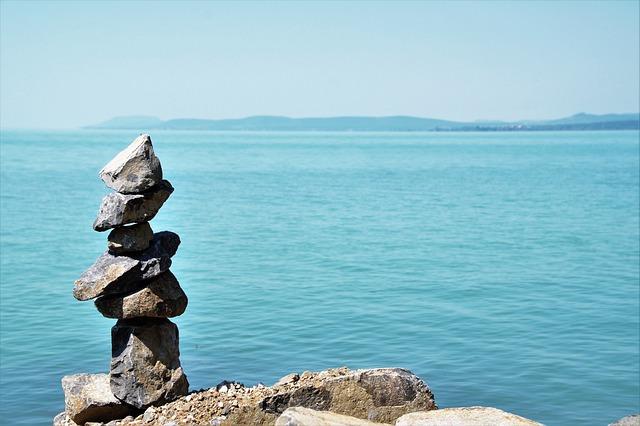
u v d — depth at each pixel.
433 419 12.64
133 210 14.40
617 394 20.38
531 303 30.16
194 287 32.22
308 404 13.89
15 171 116.62
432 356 23.11
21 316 26.94
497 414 12.84
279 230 52.19
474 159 180.50
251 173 122.38
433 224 57.19
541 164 155.75
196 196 79.69
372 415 14.01
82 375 15.36
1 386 20.09
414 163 160.75
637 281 34.91
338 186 95.75
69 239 46.22
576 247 45.91
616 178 113.31
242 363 22.03
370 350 23.52
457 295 31.47
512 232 52.94
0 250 41.88
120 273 14.38
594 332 25.97
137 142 14.73
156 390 14.70
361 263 38.91
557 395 20.25
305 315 27.47
